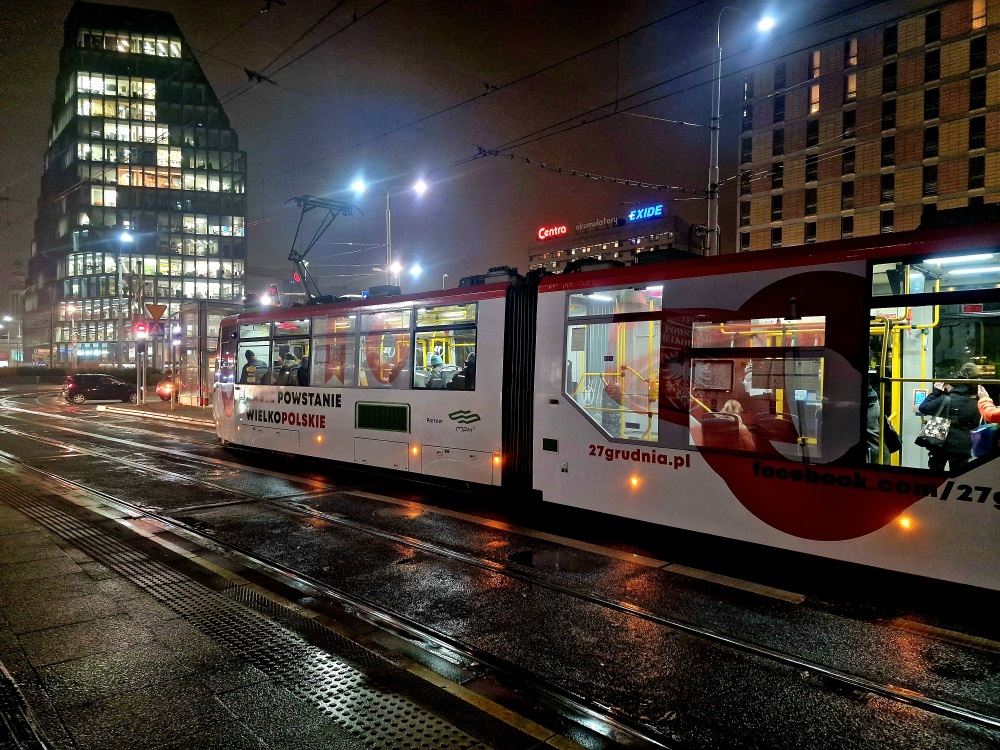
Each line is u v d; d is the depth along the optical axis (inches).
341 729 135.2
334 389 439.2
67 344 3331.7
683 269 266.4
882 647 181.2
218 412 560.4
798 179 2342.5
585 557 265.1
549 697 152.8
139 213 3233.3
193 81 3344.0
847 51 2220.7
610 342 289.7
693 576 241.4
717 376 254.4
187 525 310.7
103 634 180.7
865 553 216.1
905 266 212.2
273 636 182.5
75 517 321.1
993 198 1969.7
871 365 217.9
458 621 198.2
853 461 219.1
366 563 255.4
